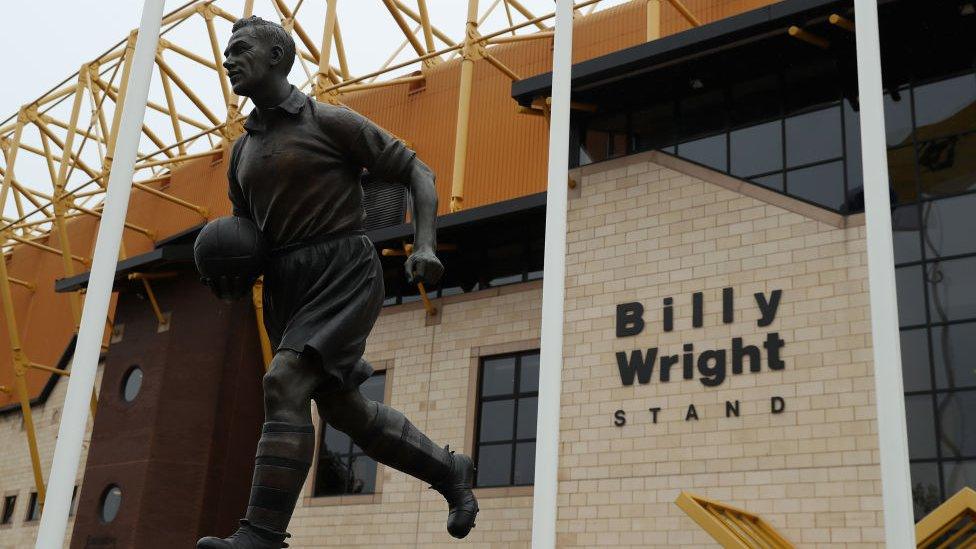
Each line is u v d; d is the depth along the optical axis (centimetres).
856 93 1861
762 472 1723
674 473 1803
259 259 496
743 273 1858
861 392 1680
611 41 2645
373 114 3039
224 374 2703
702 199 1944
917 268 1795
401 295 2536
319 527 2402
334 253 495
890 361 574
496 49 2856
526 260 2375
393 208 2627
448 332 2414
